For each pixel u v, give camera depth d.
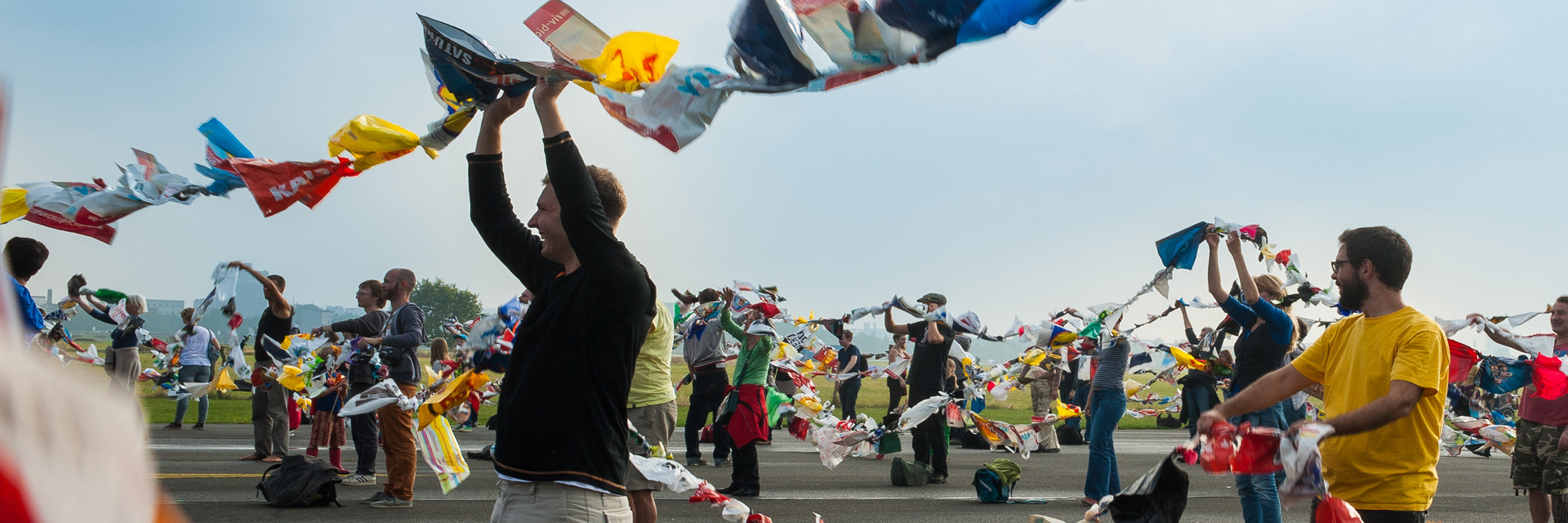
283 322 8.80
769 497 8.23
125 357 9.21
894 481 9.15
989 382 8.98
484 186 3.03
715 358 10.34
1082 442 15.20
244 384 9.53
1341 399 3.40
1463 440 6.52
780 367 9.30
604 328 2.58
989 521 7.11
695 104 2.25
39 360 0.49
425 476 8.87
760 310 8.17
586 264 2.56
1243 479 5.49
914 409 7.39
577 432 2.54
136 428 0.54
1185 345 9.68
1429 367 3.09
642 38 2.27
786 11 1.98
